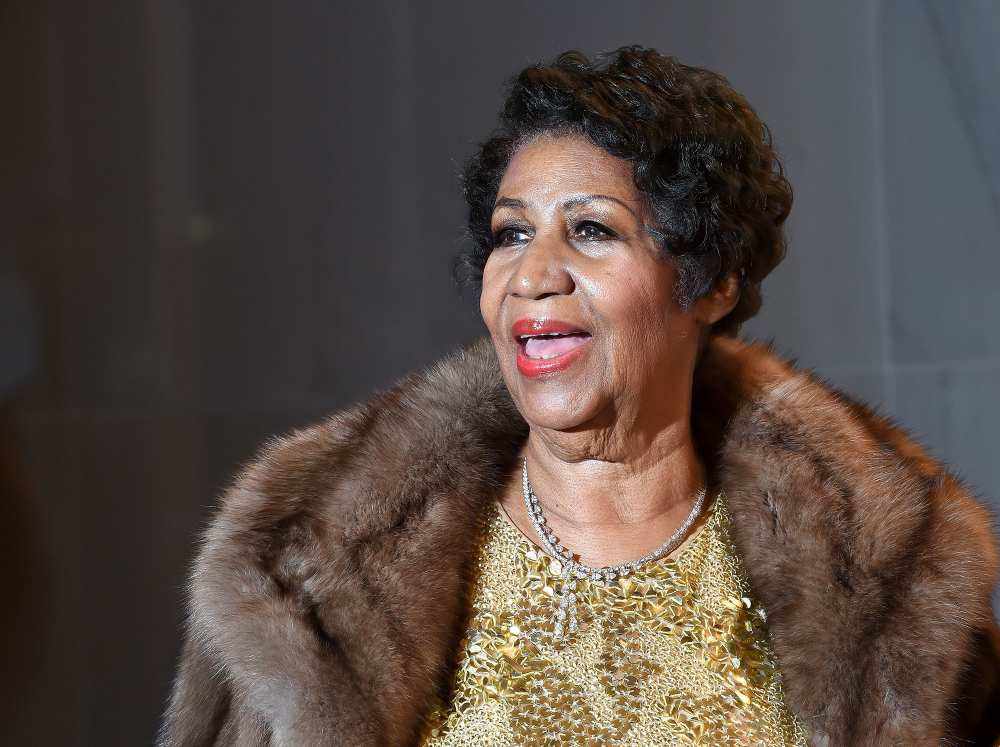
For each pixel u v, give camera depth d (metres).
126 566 11.00
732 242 4.56
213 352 11.23
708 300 4.75
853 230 12.26
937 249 12.34
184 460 11.12
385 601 4.48
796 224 12.09
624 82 4.39
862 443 4.92
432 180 11.52
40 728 10.69
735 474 4.93
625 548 4.72
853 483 4.81
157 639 10.96
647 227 4.39
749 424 4.98
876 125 12.24
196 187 11.15
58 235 10.84
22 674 10.66
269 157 11.30
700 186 4.38
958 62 12.21
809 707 4.56
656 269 4.43
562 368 4.39
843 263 12.23
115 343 11.00
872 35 12.23
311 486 4.66
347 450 4.75
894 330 12.35
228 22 11.16
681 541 4.79
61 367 10.87
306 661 4.28
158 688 10.92
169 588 11.02
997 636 4.86
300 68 11.32
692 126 4.39
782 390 5.00
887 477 4.82
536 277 4.32
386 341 11.56
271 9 11.23
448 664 4.55
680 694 4.48
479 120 11.48
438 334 11.52
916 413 12.26
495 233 4.59
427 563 4.57
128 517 11.02
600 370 4.40
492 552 4.75
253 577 4.42
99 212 10.92
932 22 12.20
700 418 5.06
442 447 4.76
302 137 11.35
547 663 4.52
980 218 12.25
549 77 4.42
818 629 4.61
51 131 10.80
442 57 11.49
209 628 4.41
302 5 11.30
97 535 10.95
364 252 11.53
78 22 10.80
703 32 11.71
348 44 11.41
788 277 12.10
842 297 12.29
